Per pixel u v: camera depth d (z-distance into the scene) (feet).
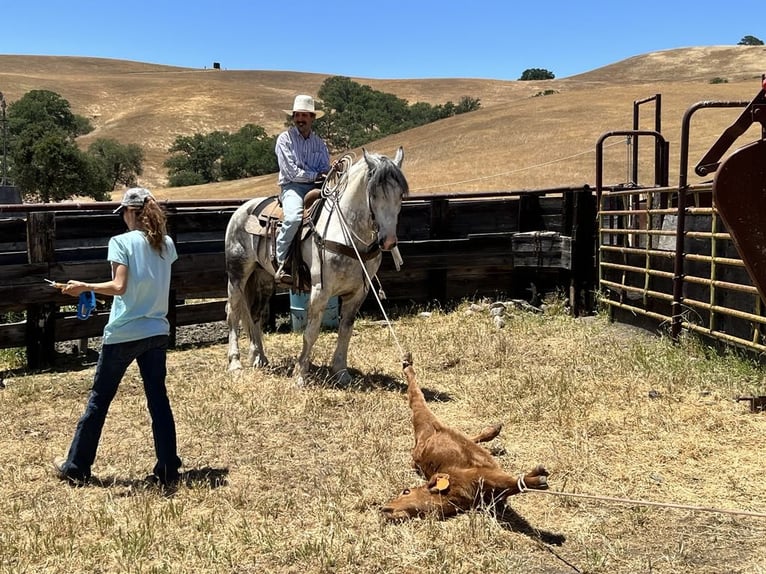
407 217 40.63
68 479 17.67
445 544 14.01
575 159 155.74
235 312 28.60
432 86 597.93
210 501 16.33
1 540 14.44
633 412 21.83
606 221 37.40
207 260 34.96
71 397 25.41
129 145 352.90
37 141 259.19
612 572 13.14
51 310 30.37
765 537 14.30
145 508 15.84
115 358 16.93
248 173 355.97
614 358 27.99
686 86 274.77
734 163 17.65
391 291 40.47
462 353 29.81
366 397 23.91
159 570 13.26
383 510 15.01
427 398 24.09
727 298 26.99
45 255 30.14
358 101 476.95
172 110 519.19
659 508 15.58
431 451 16.24
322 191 25.50
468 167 166.20
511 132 210.79
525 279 41.45
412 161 192.85
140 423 22.03
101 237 32.58
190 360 31.07
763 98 21.75
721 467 17.89
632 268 33.12
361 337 33.99
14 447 20.27
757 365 25.03
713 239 26.66
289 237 25.48
